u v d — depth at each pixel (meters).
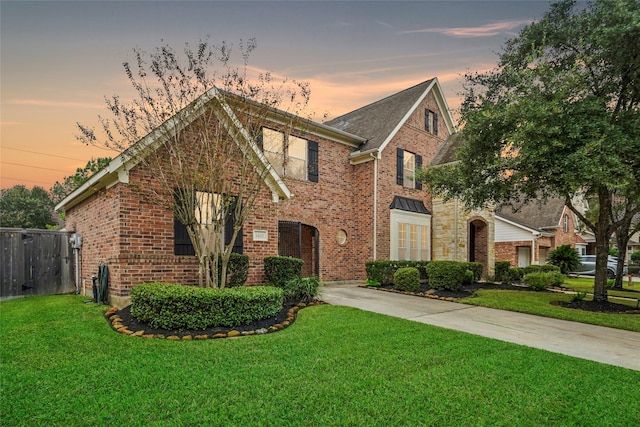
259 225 9.94
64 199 11.53
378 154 14.77
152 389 3.76
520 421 3.33
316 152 14.24
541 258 25.91
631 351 5.81
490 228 18.16
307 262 15.05
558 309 9.39
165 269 8.24
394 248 15.24
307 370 4.39
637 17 7.40
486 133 9.58
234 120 8.12
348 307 8.67
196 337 5.74
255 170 8.69
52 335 5.64
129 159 7.62
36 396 3.56
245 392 3.74
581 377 4.45
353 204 15.56
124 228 7.79
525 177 9.44
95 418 3.18
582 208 28.05
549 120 7.89
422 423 3.24
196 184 7.61
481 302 10.25
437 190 12.45
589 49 8.85
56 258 11.36
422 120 17.81
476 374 4.43
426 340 5.89
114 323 6.48
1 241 10.43
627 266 25.30
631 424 3.34
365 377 4.22
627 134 7.76
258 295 6.71
